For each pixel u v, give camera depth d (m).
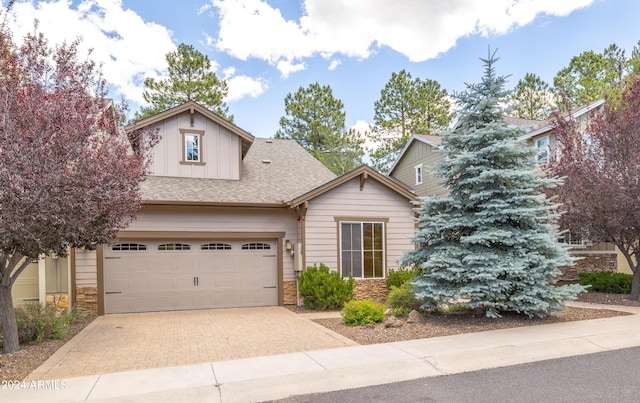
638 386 4.84
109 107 7.64
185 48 25.56
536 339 6.96
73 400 4.66
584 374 5.33
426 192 21.45
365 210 13.05
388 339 7.41
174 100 25.06
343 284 11.76
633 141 10.60
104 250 11.37
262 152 17.41
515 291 8.41
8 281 7.05
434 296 8.34
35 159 5.75
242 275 12.48
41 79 6.43
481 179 8.45
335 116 28.84
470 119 9.24
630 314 9.16
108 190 6.54
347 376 5.44
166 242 11.89
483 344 6.70
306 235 12.45
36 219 5.77
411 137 22.75
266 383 5.18
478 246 8.60
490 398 4.60
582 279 14.03
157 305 11.70
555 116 12.43
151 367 6.00
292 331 8.58
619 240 11.73
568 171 11.27
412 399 4.64
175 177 13.16
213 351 6.95
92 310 11.05
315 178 15.29
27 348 7.29
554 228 8.99
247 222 12.53
